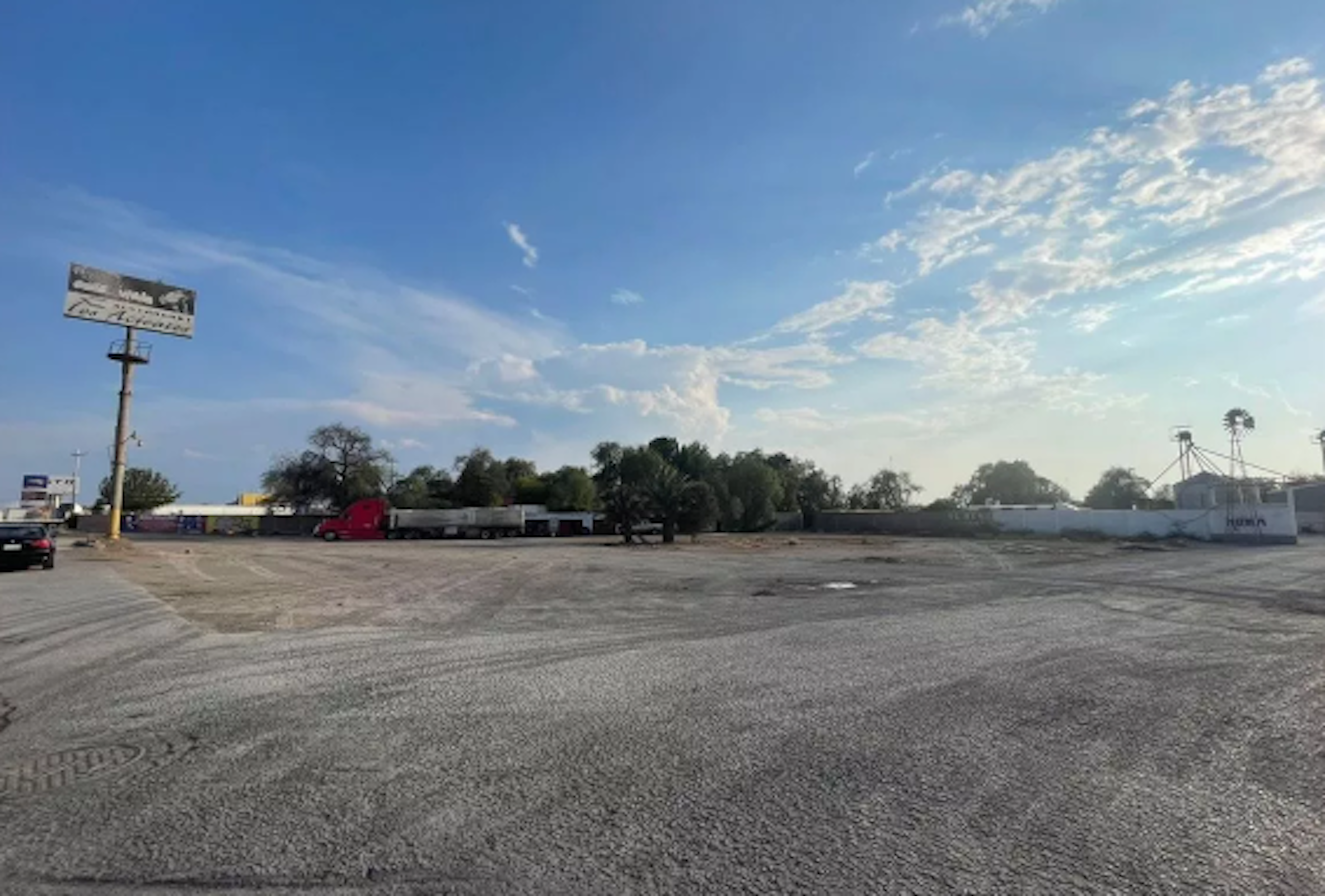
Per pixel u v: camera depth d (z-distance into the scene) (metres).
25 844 3.92
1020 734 5.93
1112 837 4.02
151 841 3.95
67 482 99.25
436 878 3.57
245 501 124.75
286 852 3.83
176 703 6.94
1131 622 12.19
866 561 28.36
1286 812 4.36
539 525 74.00
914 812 4.37
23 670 8.48
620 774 5.00
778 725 6.18
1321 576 21.22
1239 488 48.81
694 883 3.52
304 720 6.34
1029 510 57.50
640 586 19.00
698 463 84.88
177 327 44.34
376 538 66.38
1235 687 7.55
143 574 23.30
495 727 6.13
